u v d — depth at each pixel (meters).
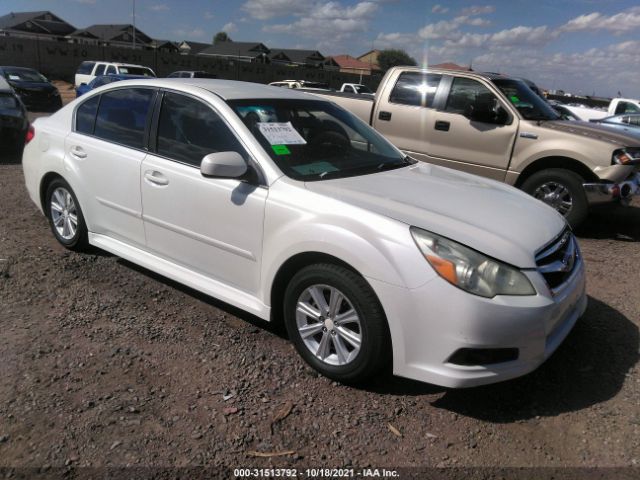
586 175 6.27
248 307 3.43
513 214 3.24
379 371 2.99
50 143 4.73
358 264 2.82
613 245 6.24
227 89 3.89
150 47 64.19
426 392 3.09
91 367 3.13
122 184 4.05
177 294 4.16
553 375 3.33
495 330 2.65
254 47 70.31
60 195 4.81
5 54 36.94
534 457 2.63
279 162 3.38
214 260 3.58
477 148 6.80
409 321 2.73
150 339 3.48
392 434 2.74
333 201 3.03
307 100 4.20
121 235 4.21
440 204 3.19
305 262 3.17
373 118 7.57
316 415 2.84
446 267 2.67
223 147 3.54
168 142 3.84
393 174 3.73
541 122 6.48
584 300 3.48
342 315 3.01
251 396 2.96
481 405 3.00
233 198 3.37
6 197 6.79
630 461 2.62
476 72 7.01
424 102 7.17
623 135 6.32
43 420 2.66
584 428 2.85
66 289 4.12
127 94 4.24
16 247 4.92
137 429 2.65
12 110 9.97
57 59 38.75
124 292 4.14
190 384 3.04
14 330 3.48
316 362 3.17
